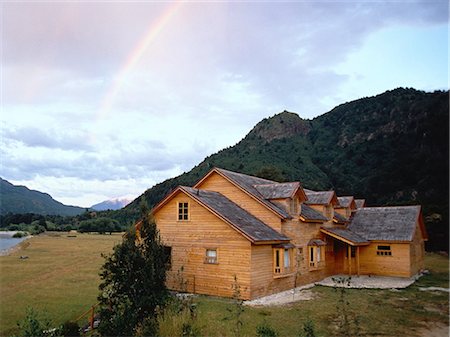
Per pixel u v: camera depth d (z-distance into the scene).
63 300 20.78
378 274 29.55
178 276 22.34
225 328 14.29
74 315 17.45
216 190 26.61
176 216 23.17
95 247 58.56
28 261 40.19
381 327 14.84
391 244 29.28
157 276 14.01
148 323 12.57
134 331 12.38
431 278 28.70
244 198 25.08
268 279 21.33
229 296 20.34
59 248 56.84
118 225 109.50
